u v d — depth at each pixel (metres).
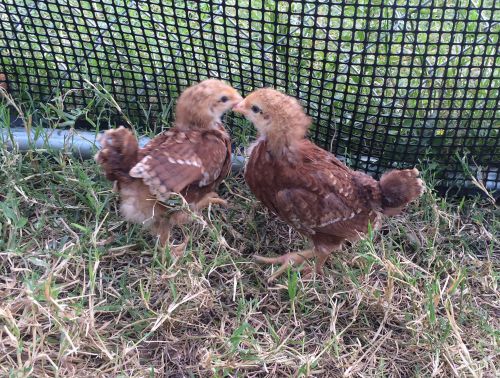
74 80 0.43
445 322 0.33
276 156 0.34
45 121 0.43
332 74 0.41
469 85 0.41
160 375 0.31
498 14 0.42
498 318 0.35
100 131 0.43
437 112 0.39
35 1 0.40
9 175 0.38
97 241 0.36
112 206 0.38
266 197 0.36
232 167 0.41
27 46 0.43
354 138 0.41
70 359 0.30
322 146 0.43
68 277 0.34
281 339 0.32
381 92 0.41
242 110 0.34
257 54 0.41
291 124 0.33
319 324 0.34
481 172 0.41
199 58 0.42
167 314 0.32
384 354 0.33
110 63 0.43
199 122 0.35
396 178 0.34
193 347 0.32
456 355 0.32
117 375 0.30
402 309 0.35
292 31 0.39
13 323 0.29
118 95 0.43
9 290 0.33
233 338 0.30
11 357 0.30
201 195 0.36
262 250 0.38
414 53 0.37
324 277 0.36
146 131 0.42
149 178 0.31
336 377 0.31
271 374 0.31
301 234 0.38
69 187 0.39
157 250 0.36
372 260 0.33
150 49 0.42
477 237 0.39
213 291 0.34
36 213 0.38
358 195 0.35
